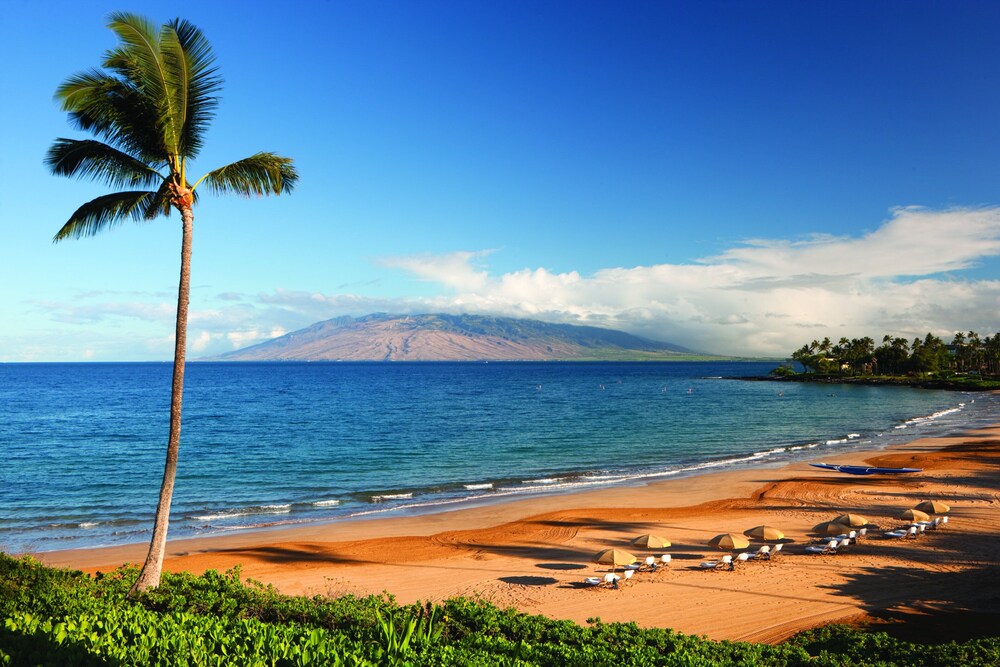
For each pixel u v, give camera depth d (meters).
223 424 75.81
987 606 18.16
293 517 31.58
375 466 47.00
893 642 14.33
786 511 32.12
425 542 26.81
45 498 35.62
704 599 19.31
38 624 8.45
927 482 39.31
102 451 53.44
